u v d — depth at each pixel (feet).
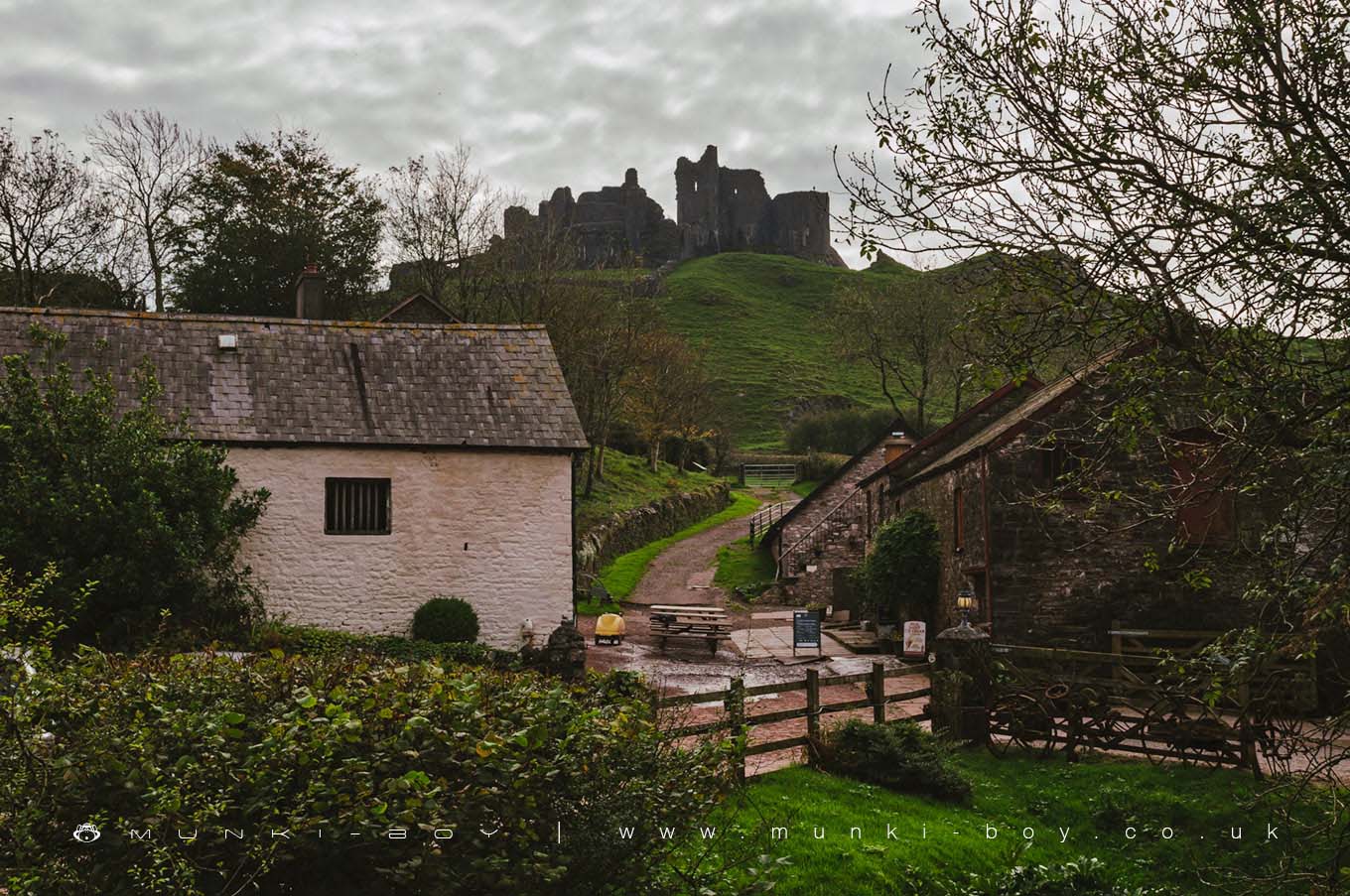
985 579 70.49
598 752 22.59
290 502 69.56
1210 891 37.50
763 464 221.46
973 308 27.32
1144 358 26.30
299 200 155.84
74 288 135.95
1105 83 26.35
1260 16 24.77
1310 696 45.70
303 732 19.97
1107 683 49.98
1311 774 26.55
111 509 57.62
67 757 18.16
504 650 69.51
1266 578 26.66
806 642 83.56
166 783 18.97
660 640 82.43
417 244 141.38
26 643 22.44
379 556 70.64
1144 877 38.81
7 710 17.97
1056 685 51.11
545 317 143.33
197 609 63.72
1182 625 69.21
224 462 68.80
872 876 33.94
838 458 220.43
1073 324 26.43
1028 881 37.06
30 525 57.00
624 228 452.76
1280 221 24.97
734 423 284.00
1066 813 43.55
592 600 103.30
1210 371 25.40
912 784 43.83
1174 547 30.66
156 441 63.26
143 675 22.43
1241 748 46.47
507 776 20.63
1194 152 26.61
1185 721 47.96
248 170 153.28
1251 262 25.20
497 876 20.70
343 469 70.59
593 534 122.42
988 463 70.28
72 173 131.54
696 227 476.95
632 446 193.88
